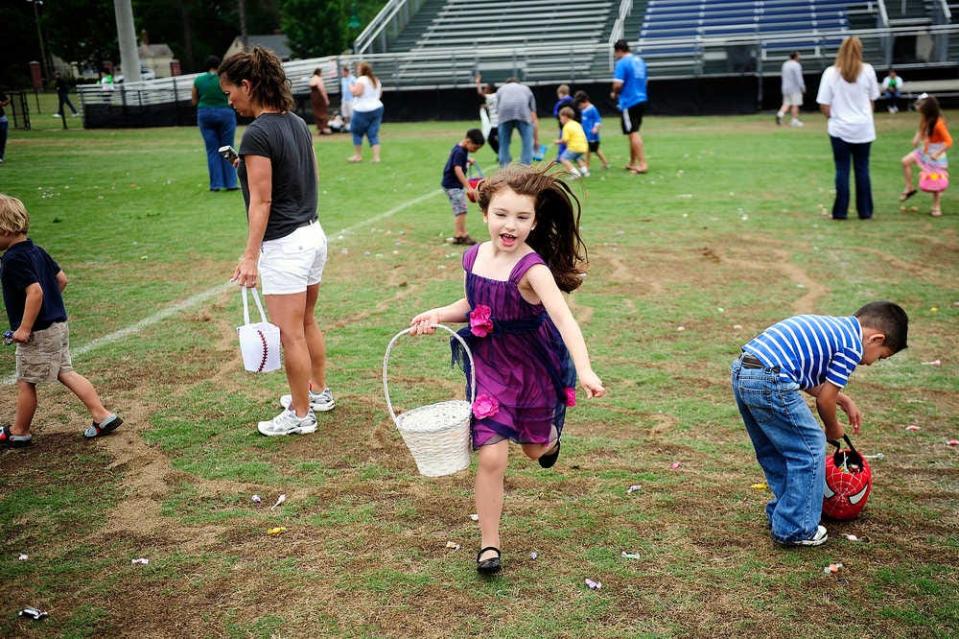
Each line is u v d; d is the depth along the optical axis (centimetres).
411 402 542
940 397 531
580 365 320
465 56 2809
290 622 325
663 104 2620
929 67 2480
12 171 1673
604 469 445
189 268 897
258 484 438
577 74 2758
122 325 710
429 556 369
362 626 321
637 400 534
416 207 1226
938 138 1034
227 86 468
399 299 768
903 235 957
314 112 2389
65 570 363
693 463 450
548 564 360
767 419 364
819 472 361
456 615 327
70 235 1068
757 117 2459
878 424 493
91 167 1730
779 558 361
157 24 7412
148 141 2272
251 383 583
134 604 338
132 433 503
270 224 477
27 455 476
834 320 366
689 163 1566
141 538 388
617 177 1428
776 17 3020
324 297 777
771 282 791
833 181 1334
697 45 2578
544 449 367
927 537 375
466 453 346
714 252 905
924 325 662
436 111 2816
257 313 740
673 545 372
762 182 1343
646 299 748
